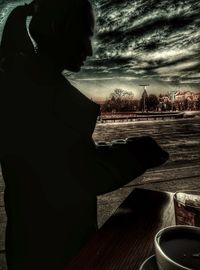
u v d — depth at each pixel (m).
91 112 0.89
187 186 4.62
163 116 18.44
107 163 0.81
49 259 0.88
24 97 0.87
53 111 0.85
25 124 0.85
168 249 0.41
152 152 0.80
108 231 0.82
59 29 0.87
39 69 0.88
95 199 0.96
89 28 0.93
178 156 7.14
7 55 0.94
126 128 14.65
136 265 0.64
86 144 0.85
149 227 0.85
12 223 0.90
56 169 0.85
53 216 0.87
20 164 0.87
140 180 4.88
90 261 0.66
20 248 0.88
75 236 0.90
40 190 0.86
